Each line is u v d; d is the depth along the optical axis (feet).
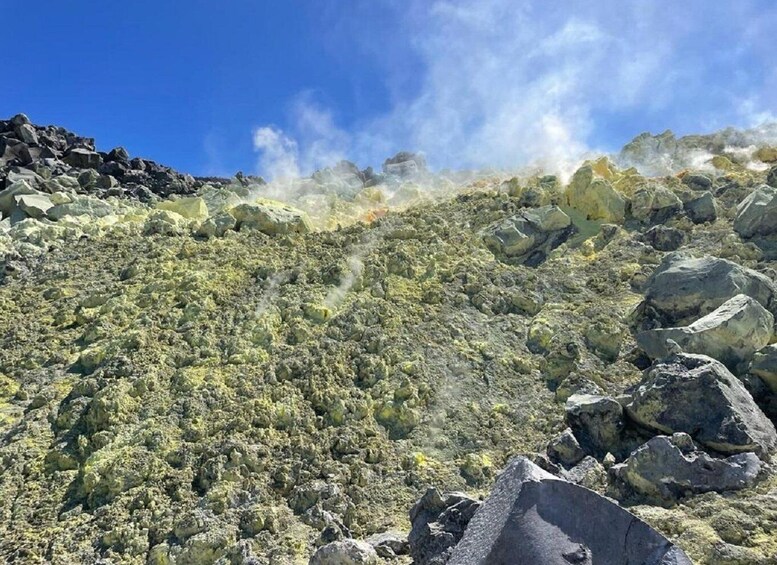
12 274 35.19
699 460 16.51
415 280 31.24
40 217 45.96
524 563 11.19
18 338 27.84
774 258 30.78
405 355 25.58
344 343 26.30
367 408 22.70
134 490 19.24
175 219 41.52
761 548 13.70
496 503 12.45
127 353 25.29
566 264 33.45
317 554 15.29
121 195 58.70
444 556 13.96
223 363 25.14
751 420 18.02
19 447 21.13
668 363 19.72
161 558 16.81
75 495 19.38
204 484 19.27
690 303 26.00
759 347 22.25
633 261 32.73
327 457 20.68
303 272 31.63
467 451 21.61
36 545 17.53
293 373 24.48
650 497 16.46
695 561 13.69
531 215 36.65
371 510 18.93
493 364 25.59
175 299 29.84
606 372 24.76
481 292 29.96
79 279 33.42
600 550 11.37
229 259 33.81
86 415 22.06
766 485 15.98
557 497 11.79
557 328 27.61
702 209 36.22
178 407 22.39
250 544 17.19
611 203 37.47
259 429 21.35
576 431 19.90
